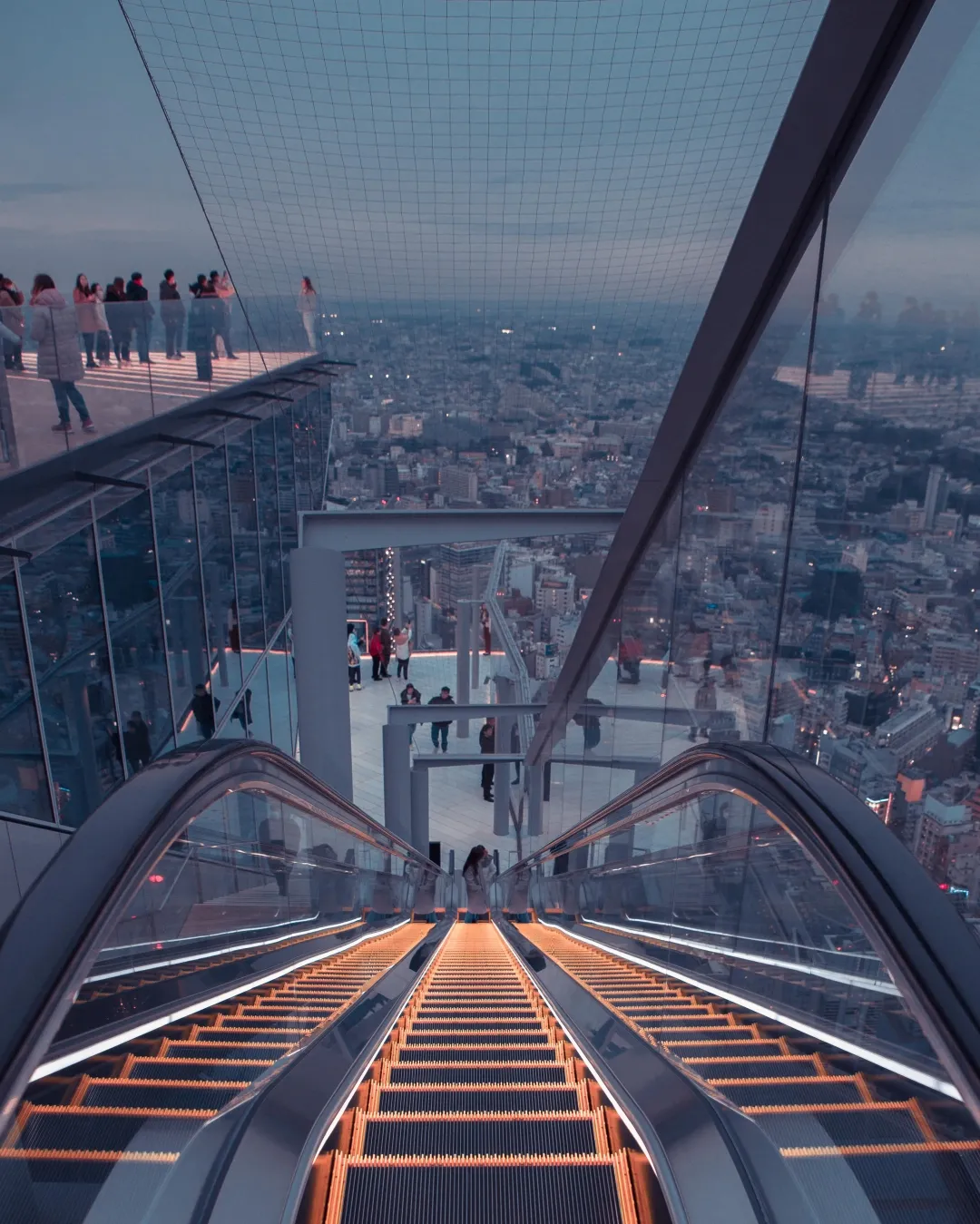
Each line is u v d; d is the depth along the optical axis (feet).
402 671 69.82
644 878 18.10
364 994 11.84
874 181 10.98
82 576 22.65
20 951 5.54
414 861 33.55
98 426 23.56
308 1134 6.79
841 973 7.63
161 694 27.48
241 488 36.29
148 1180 5.82
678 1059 8.32
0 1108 4.72
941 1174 5.24
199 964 10.09
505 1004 13.32
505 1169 6.69
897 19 10.07
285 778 13.69
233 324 34.22
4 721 18.98
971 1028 5.19
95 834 6.66
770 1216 5.70
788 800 7.45
